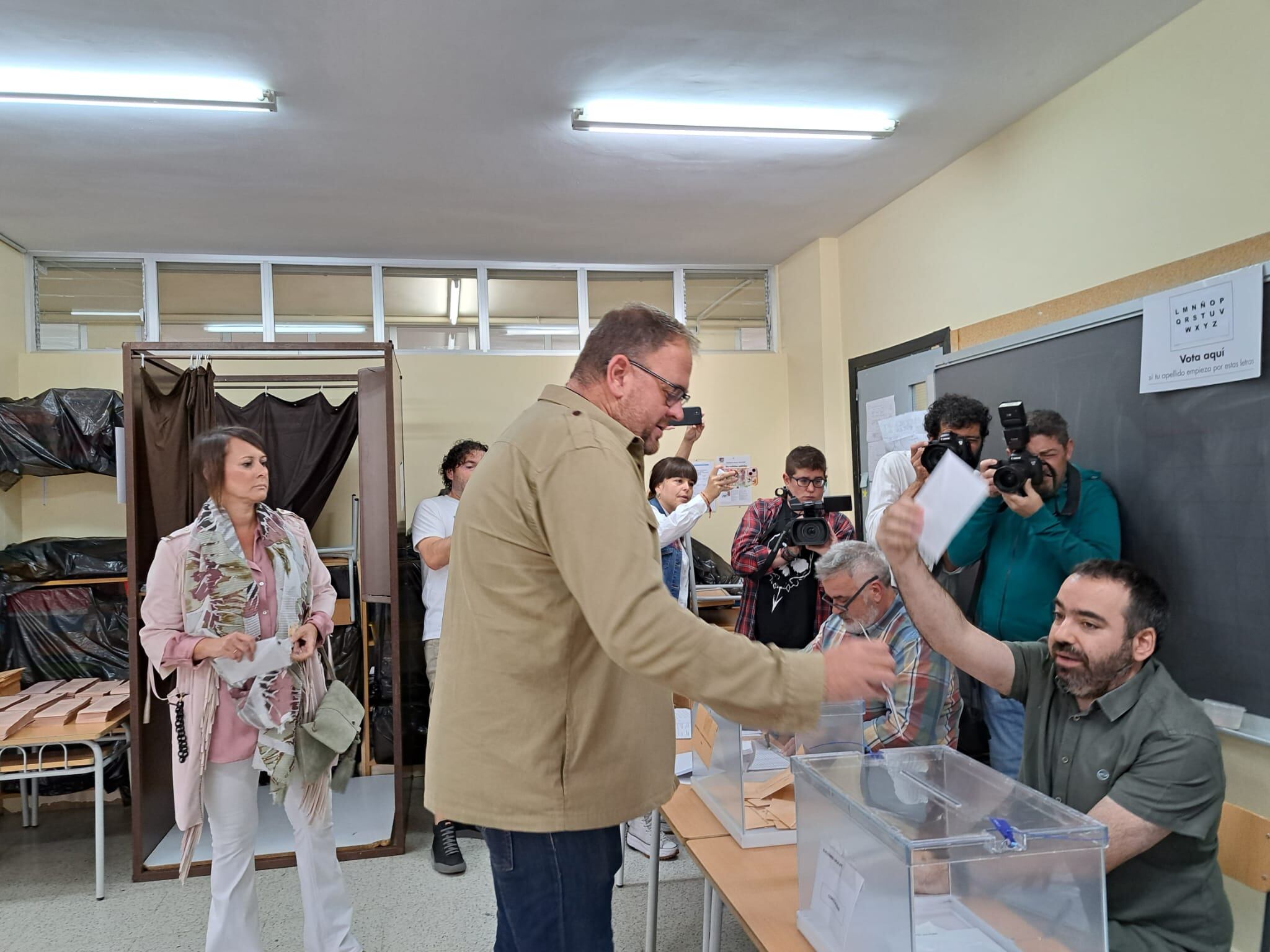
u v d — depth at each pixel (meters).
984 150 3.29
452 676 1.30
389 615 4.10
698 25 2.40
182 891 2.94
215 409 3.78
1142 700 1.45
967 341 3.42
